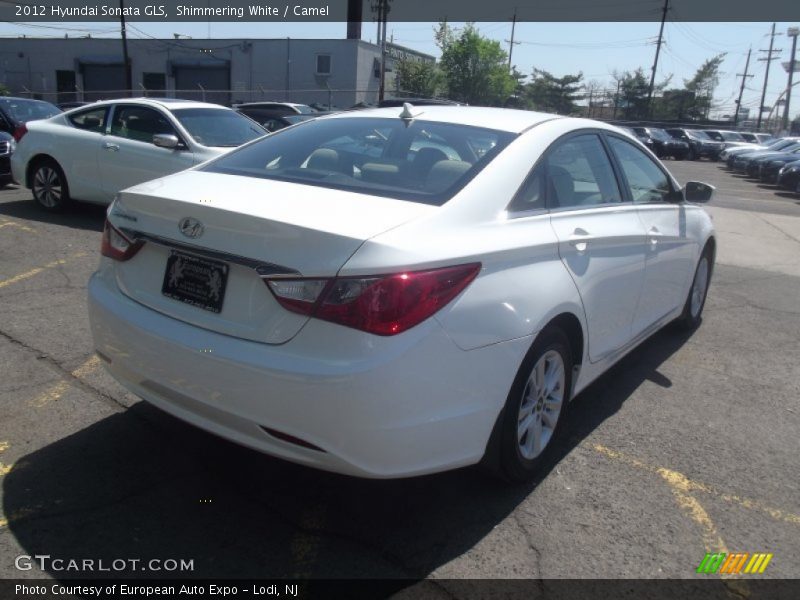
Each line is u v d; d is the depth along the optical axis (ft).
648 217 14.21
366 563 8.72
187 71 163.43
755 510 10.49
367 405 7.92
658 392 14.82
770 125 304.30
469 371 8.74
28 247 23.07
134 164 26.50
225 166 11.46
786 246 34.71
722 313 21.34
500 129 11.45
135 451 10.98
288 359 8.11
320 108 86.38
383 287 7.96
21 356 14.15
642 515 10.15
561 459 11.65
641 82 246.88
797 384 15.67
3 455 10.61
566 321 10.87
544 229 10.41
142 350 9.36
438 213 9.05
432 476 10.84
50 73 171.01
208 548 8.84
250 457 11.08
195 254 9.07
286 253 8.27
